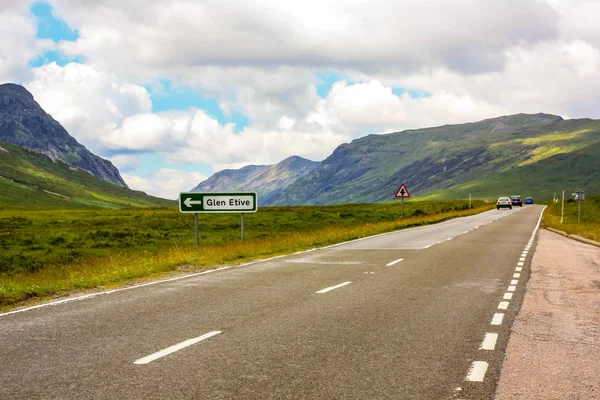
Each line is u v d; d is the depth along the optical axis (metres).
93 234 42.91
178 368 6.39
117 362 6.63
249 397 5.41
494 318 9.49
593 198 113.25
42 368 6.38
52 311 10.07
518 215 68.38
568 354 7.15
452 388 5.75
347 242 28.50
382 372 6.28
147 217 69.56
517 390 5.71
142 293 12.26
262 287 13.12
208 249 21.73
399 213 71.38
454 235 33.84
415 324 8.92
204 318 9.38
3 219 66.00
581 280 14.53
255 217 64.19
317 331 8.37
